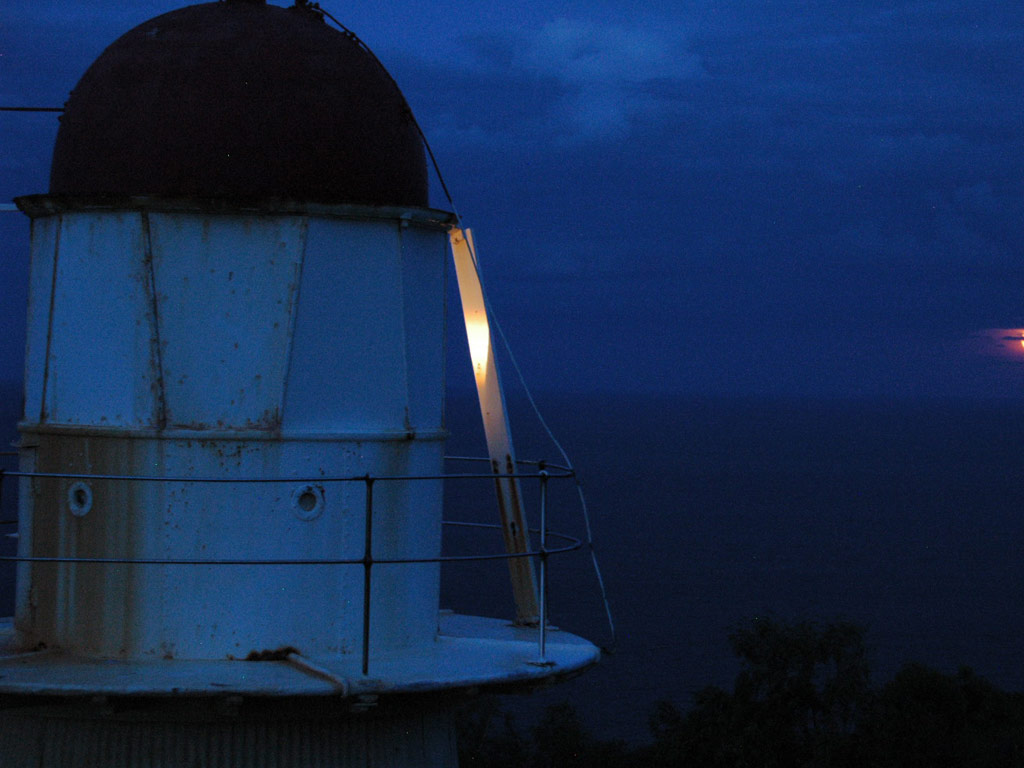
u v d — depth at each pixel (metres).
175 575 10.76
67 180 11.25
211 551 10.78
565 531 171.00
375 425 11.30
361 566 11.16
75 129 11.30
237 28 11.43
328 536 11.05
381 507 11.32
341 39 11.95
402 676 10.35
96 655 10.83
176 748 10.59
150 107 11.00
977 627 119.00
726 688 87.19
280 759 10.74
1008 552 170.88
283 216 10.95
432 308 11.98
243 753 10.66
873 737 61.78
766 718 62.88
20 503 11.57
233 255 10.89
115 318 10.95
